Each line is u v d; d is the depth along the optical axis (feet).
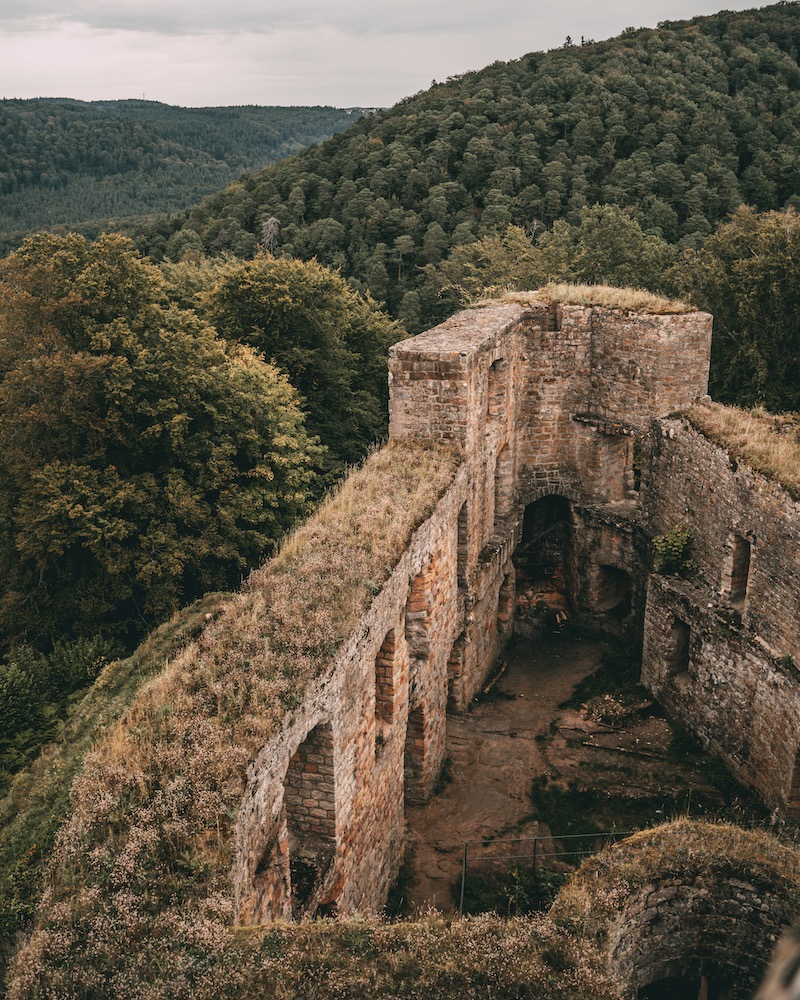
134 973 23.34
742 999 35.47
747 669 52.90
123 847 26.22
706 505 58.95
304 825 35.96
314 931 26.53
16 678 59.77
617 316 67.97
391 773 44.42
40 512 66.90
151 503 70.59
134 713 32.60
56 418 67.67
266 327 96.12
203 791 26.94
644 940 34.96
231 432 77.15
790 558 49.08
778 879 34.22
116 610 74.02
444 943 27.35
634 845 36.01
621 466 73.87
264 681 31.78
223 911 24.73
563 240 132.26
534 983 26.16
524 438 73.05
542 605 78.02
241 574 74.69
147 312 76.74
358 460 98.78
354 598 37.86
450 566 54.60
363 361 113.09
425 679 49.55
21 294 72.95
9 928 36.96
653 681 63.41
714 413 61.46
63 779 46.83
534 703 64.13
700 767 55.72
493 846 48.85
